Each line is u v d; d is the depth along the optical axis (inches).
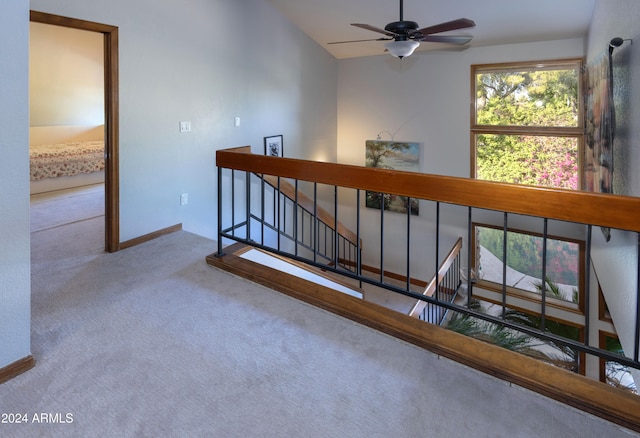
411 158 251.6
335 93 270.7
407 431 56.7
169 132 154.8
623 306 112.7
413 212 259.1
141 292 101.8
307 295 94.3
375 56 255.0
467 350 71.7
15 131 64.3
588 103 167.3
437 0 177.6
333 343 78.6
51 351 75.7
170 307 93.7
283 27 213.3
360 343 78.5
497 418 59.0
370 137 265.1
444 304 80.1
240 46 185.8
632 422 55.8
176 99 156.2
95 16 123.0
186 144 163.2
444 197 74.2
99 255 130.2
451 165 238.8
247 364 72.2
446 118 236.1
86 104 279.6
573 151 202.5
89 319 88.0
